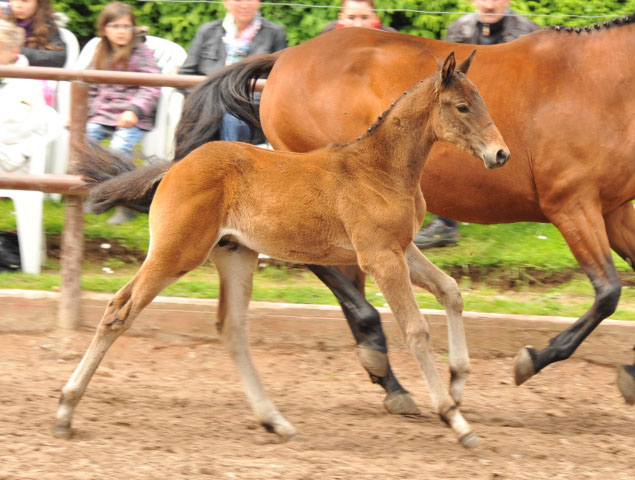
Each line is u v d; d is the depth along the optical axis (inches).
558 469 255.9
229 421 296.0
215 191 264.7
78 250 372.2
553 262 431.8
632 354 363.6
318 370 354.9
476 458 263.3
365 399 326.6
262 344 374.6
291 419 300.4
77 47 469.1
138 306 265.7
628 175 309.4
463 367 292.8
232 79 343.9
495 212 326.0
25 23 446.0
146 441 271.0
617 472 255.4
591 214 308.8
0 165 399.5
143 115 397.1
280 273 422.3
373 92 323.6
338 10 539.8
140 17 551.5
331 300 387.9
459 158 316.2
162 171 280.7
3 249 412.2
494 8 421.7
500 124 314.5
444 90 262.7
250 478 238.7
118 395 316.5
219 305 287.7
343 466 250.4
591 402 329.4
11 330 375.9
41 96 407.8
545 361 307.6
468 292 410.0
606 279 307.3
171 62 458.9
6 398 304.0
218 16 549.0
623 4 534.0
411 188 269.7
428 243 441.7
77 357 357.7
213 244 267.6
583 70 311.0
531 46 319.3
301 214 265.9
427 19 538.3
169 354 364.8
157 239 264.5
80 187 300.0
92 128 390.9
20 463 244.7
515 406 322.7
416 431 289.1
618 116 307.6
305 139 332.2
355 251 269.7
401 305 265.7
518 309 383.6
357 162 268.4
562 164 308.7
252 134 356.8
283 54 342.6
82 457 252.4
